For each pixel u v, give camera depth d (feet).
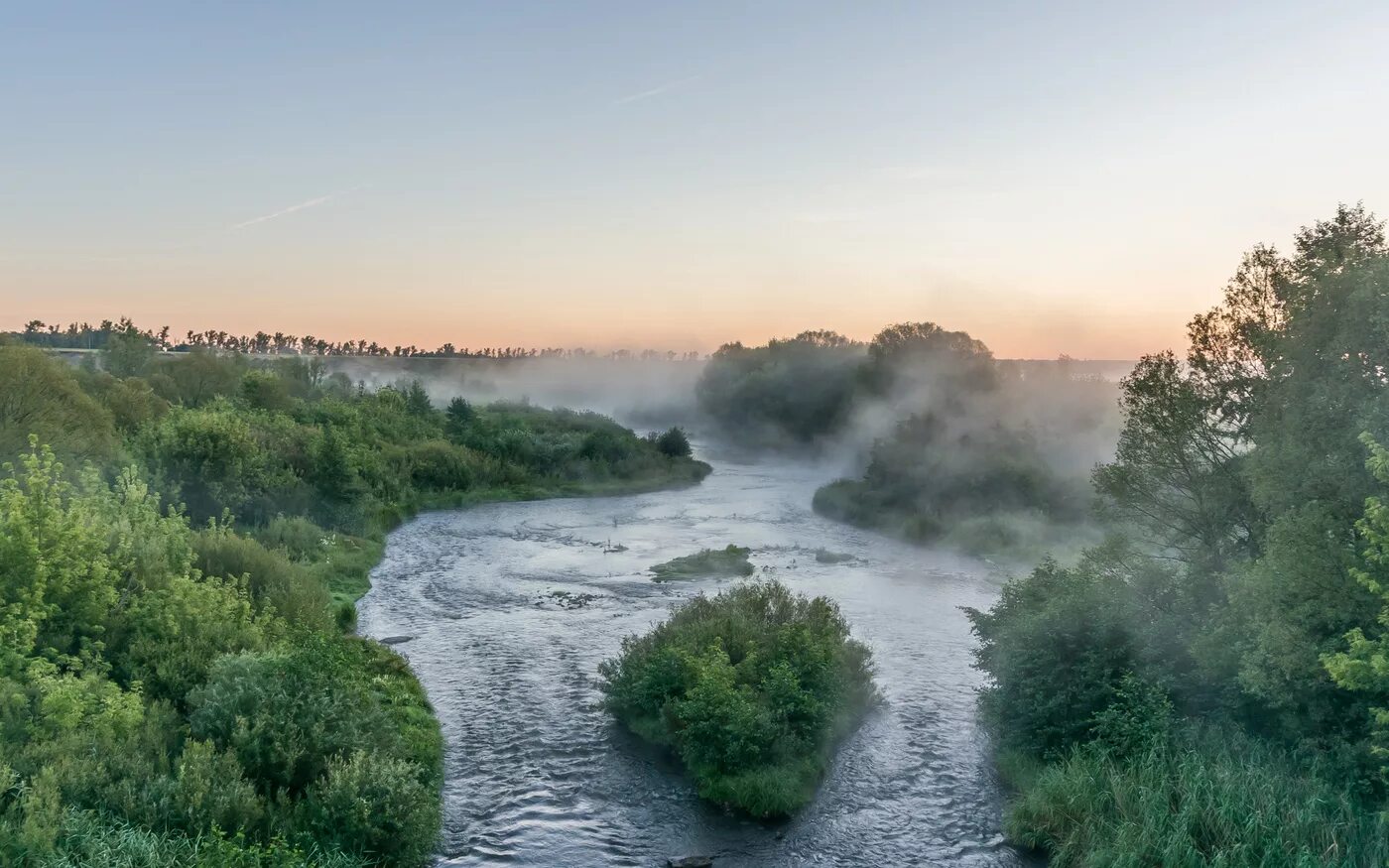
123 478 94.17
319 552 147.43
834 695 79.25
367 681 82.07
